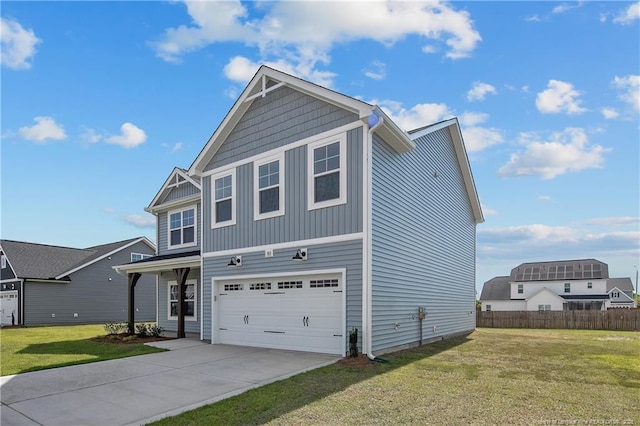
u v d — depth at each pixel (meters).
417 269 12.38
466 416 5.24
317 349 10.27
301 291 10.79
